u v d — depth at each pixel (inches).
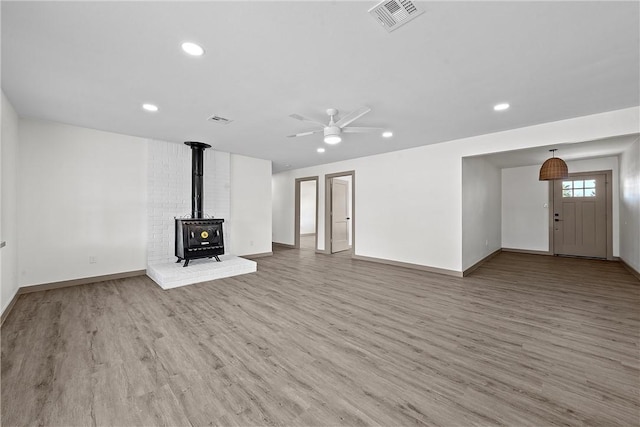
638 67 88.4
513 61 85.4
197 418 58.7
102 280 164.1
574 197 249.0
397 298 137.0
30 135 139.9
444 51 80.2
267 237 261.0
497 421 57.9
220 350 86.5
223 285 159.3
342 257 255.4
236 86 102.2
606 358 81.8
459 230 181.8
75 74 93.4
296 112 128.6
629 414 59.5
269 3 60.8
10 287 121.1
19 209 136.9
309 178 296.0
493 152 164.1
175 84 100.7
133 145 175.2
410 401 64.0
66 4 60.7
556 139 141.6
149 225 181.0
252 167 247.4
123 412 60.2
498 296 140.0
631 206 184.1
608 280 169.5
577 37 73.2
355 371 75.8
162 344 90.0
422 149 199.8
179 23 67.6
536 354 84.4
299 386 69.4
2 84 101.0
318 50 79.6
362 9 62.8
